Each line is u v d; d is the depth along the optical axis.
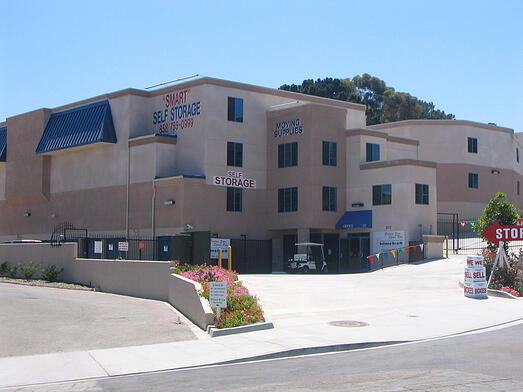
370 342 13.85
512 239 25.27
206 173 39.66
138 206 41.16
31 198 49.16
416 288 25.69
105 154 43.91
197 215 39.03
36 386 10.31
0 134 55.25
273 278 29.92
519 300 22.55
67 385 10.32
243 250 40.50
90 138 43.19
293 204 41.66
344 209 42.56
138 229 40.97
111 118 43.81
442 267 33.12
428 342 14.10
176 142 41.41
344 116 43.22
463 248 42.16
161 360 12.27
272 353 12.67
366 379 9.85
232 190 41.09
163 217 39.62
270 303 21.00
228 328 15.23
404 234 39.25
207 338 14.61
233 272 25.36
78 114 46.25
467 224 52.00
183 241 27.28
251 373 10.86
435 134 54.25
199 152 40.12
